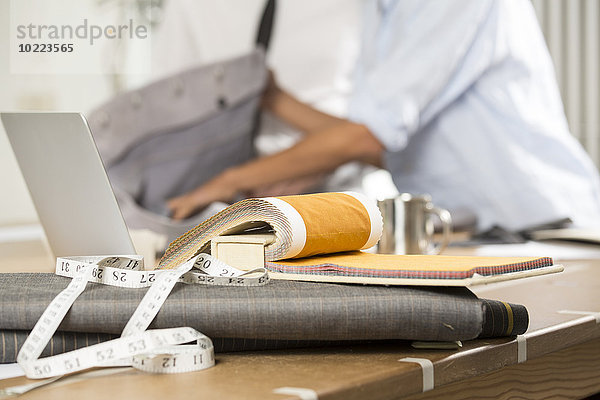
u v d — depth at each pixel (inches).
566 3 124.5
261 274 29.9
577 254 60.9
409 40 92.1
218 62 94.7
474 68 90.4
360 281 27.2
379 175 121.6
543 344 31.0
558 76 125.0
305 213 30.4
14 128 38.2
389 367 25.0
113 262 30.5
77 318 25.9
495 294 42.1
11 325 26.5
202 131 95.7
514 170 88.5
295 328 25.9
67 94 114.3
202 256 30.0
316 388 22.4
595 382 36.5
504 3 89.9
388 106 92.2
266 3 103.4
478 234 76.0
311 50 105.9
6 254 63.6
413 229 54.8
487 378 29.1
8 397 22.3
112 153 93.0
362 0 105.3
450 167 93.6
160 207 94.6
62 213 39.2
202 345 25.9
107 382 23.8
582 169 89.0
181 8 106.3
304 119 100.9
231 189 93.0
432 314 26.1
